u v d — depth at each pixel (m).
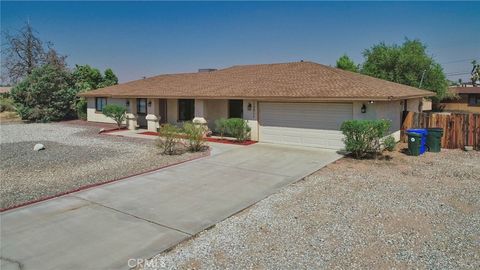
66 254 5.44
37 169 11.60
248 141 17.23
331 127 14.95
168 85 23.73
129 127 23.64
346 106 14.45
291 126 16.14
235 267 4.98
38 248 5.66
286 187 9.12
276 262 5.11
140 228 6.45
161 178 10.19
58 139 19.03
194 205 7.76
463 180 9.70
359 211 7.20
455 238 5.87
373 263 5.05
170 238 6.00
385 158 12.88
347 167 11.41
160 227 6.50
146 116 23.34
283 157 13.22
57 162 12.70
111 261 5.20
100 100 28.73
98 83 40.91
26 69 40.75
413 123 16.55
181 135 14.59
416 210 7.24
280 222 6.66
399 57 33.34
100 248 5.64
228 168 11.45
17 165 12.24
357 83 15.69
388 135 14.45
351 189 8.81
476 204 7.62
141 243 5.81
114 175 10.66
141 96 21.98
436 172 10.67
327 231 6.20
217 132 20.06
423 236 5.96
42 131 22.98
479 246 5.56
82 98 32.44
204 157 13.39
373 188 8.88
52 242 5.88
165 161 12.70
